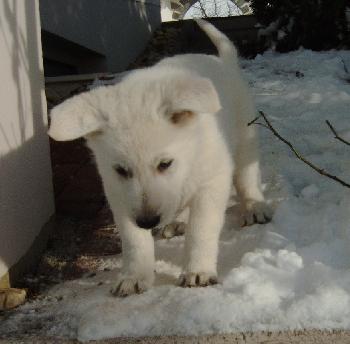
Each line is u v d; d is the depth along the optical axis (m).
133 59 3.30
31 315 0.82
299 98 1.68
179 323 0.71
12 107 0.98
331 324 0.68
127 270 0.86
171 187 0.79
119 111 0.78
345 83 1.82
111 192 0.84
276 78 1.91
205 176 0.85
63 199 1.29
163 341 0.68
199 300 0.75
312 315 0.70
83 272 0.99
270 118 1.55
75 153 1.54
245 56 2.43
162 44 3.57
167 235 1.06
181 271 0.90
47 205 1.14
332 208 1.00
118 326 0.72
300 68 1.99
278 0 2.37
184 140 0.80
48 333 0.75
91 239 1.13
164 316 0.73
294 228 0.99
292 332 0.67
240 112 1.07
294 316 0.70
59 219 1.22
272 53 2.36
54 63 2.45
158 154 0.77
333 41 2.30
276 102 1.67
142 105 0.78
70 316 0.79
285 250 0.84
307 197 1.12
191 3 4.96
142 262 0.85
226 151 0.89
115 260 1.02
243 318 0.71
